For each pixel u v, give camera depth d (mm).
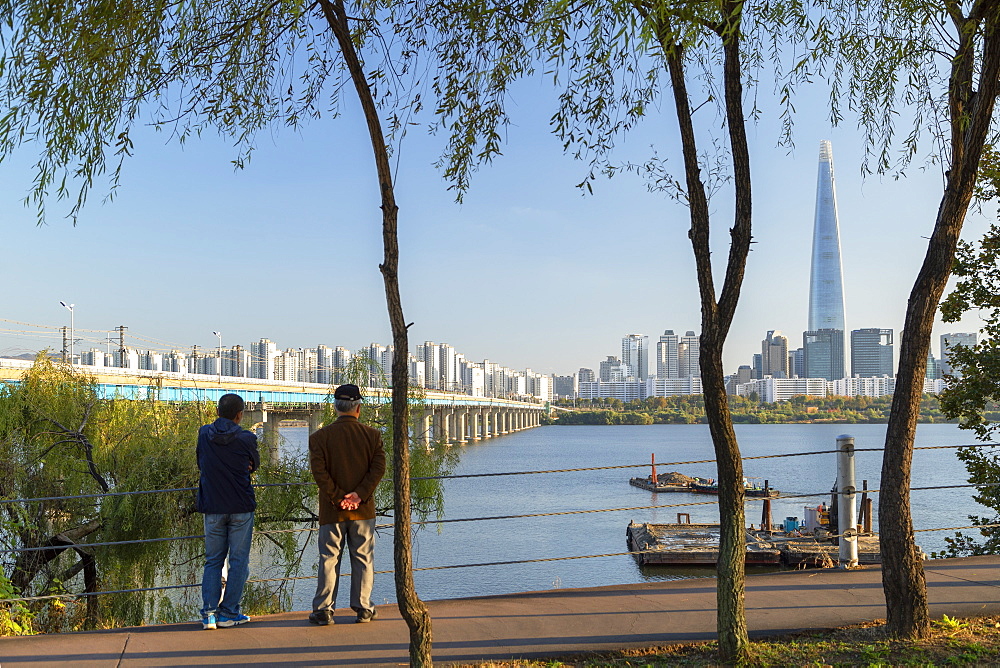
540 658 5254
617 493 63531
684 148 5117
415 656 4539
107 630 5922
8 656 5293
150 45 5016
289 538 16484
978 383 15594
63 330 31312
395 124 5855
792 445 135375
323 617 6055
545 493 62750
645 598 6574
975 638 5383
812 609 6156
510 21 5645
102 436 15031
